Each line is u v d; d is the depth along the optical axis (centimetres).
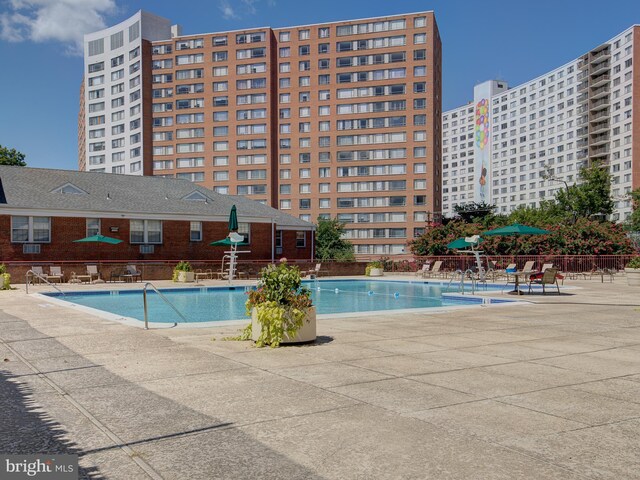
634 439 436
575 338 952
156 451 413
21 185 3328
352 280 3250
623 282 2722
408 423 477
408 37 8969
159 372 678
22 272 2719
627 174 10562
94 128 10919
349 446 422
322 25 9312
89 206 3375
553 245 3722
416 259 3872
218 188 9481
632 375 661
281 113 9431
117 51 10562
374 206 9050
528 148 14188
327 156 9225
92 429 462
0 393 576
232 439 438
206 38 9644
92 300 2092
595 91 11619
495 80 15875
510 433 450
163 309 1805
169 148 9794
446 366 715
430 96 8869
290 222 4638
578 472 372
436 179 9194
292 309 877
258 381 632
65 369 693
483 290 2286
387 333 1012
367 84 9106
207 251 3841
